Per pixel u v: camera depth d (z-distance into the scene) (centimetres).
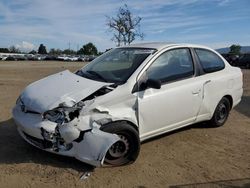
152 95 516
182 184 439
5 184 420
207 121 680
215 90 645
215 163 512
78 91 470
